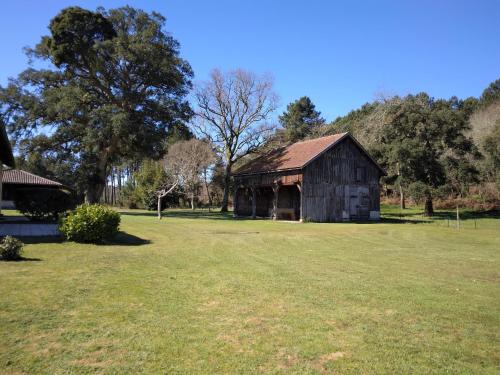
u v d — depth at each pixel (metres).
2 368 4.03
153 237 15.88
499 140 34.91
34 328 5.10
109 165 44.97
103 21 32.47
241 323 5.45
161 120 34.94
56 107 30.69
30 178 28.69
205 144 43.81
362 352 4.57
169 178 40.97
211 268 9.34
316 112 68.19
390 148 34.34
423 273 9.20
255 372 4.05
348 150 31.73
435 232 20.11
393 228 22.55
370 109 50.56
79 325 5.24
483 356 4.52
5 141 16.44
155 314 5.75
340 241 15.95
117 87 34.59
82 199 40.84
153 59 33.00
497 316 5.92
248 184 35.09
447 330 5.32
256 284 7.72
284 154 34.16
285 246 14.02
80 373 3.96
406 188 33.22
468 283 8.16
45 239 13.45
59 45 31.50
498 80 64.75
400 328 5.36
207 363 4.23
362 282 8.06
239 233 18.42
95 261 9.84
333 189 30.64
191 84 37.22
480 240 16.78
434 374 4.07
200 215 35.06
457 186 33.88
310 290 7.31
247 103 43.09
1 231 15.62
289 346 4.70
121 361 4.24
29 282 7.40
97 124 31.16
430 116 33.00
